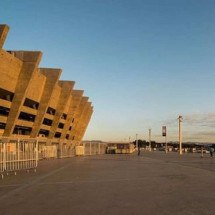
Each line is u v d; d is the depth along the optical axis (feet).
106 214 36.73
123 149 339.57
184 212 37.99
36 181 71.61
